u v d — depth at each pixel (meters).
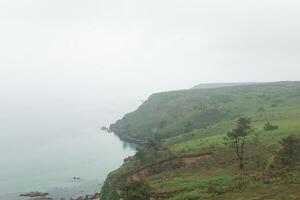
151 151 121.44
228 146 109.25
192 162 104.25
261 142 105.81
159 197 78.25
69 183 145.38
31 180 152.25
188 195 73.62
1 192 134.62
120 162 180.25
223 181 79.25
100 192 124.31
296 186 65.94
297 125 123.75
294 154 86.00
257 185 71.50
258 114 170.00
